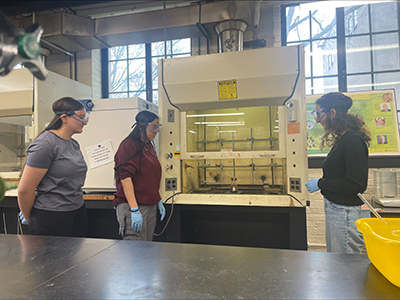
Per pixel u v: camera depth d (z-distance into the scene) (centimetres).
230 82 179
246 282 58
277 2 279
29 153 122
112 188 198
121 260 71
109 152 199
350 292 54
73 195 136
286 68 171
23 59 34
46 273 63
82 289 55
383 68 264
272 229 200
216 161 218
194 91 186
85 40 272
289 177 174
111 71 341
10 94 223
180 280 59
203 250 78
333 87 277
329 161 143
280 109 180
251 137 207
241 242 206
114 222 212
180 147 194
